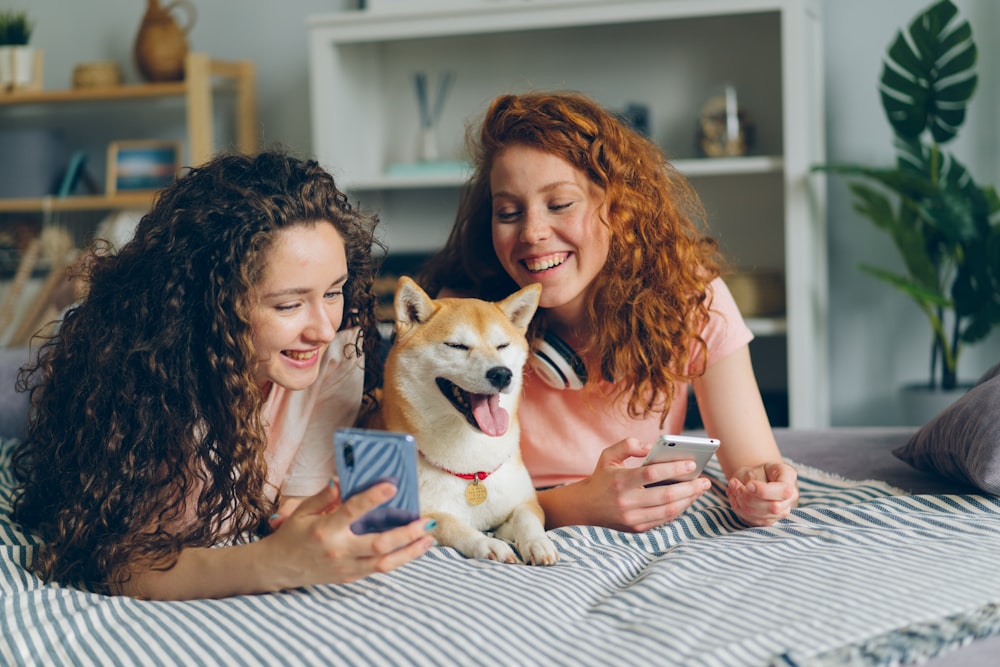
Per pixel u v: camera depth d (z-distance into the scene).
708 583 1.12
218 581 1.14
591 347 1.56
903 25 3.32
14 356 2.07
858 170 2.99
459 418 1.40
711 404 1.59
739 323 1.62
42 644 1.05
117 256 1.33
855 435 2.04
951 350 3.15
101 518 1.23
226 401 1.24
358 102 3.62
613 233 1.51
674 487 1.35
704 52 3.51
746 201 3.52
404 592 1.12
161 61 3.61
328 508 1.13
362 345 1.48
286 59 3.84
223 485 1.26
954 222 2.93
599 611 1.08
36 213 4.00
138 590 1.20
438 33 3.28
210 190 1.26
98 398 1.26
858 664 0.92
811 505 1.50
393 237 3.84
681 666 0.91
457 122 3.76
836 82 3.40
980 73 3.25
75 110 4.02
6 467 1.75
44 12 4.03
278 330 1.23
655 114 3.57
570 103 1.56
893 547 1.23
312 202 1.24
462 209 1.76
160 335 1.25
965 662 0.95
